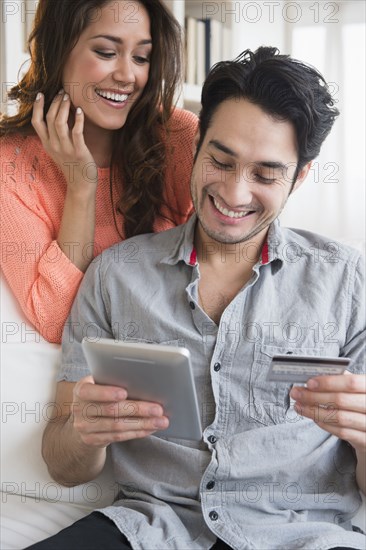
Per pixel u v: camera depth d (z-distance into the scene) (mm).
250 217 1169
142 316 1227
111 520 1138
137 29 1371
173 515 1133
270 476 1153
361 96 4121
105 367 1043
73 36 1350
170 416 1076
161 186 1529
